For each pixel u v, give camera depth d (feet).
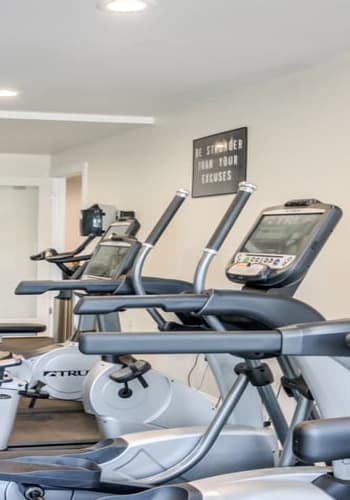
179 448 8.77
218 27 9.62
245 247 8.76
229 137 13.83
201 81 12.93
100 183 20.59
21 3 8.70
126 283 9.75
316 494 5.60
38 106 15.84
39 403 15.85
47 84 13.47
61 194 25.14
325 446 3.77
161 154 16.79
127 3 8.64
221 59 11.31
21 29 9.82
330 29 9.63
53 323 24.58
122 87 13.61
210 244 7.57
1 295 25.45
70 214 25.89
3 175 25.11
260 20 9.28
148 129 17.48
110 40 10.34
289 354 4.75
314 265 11.19
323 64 11.21
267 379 7.85
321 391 6.00
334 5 8.65
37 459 7.60
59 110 16.29
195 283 7.54
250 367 7.83
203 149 14.79
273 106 12.51
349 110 10.61
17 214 25.55
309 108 11.55
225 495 5.64
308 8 8.77
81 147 22.20
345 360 5.81
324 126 11.17
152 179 17.25
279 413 8.37
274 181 12.46
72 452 8.31
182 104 15.23
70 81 13.17
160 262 16.62
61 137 20.24
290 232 8.34
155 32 9.89
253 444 9.09
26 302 25.57
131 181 18.47
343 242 10.64
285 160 12.17
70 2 8.63
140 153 17.95
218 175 14.21
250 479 5.93
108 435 11.29
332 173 10.98
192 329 8.79
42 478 7.04
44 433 13.34
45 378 14.21
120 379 11.20
